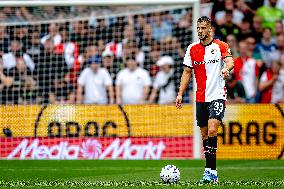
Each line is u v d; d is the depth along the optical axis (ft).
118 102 176.65
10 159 152.97
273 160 150.71
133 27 179.32
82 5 160.04
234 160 150.92
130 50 177.88
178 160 149.69
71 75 173.68
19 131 155.22
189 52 98.73
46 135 155.12
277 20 189.37
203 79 97.91
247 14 189.47
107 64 175.73
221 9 189.37
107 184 91.97
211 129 95.50
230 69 95.25
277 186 88.17
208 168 96.02
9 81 169.58
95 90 174.91
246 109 154.71
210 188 84.53
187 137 155.74
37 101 171.63
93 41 176.04
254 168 129.18
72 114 155.33
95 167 132.46
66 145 155.02
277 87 183.62
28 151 154.92
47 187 87.97
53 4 160.45
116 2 159.53
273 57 185.26
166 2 158.40
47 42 172.65
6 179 104.58
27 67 170.81
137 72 176.35
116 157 154.81
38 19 171.94
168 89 177.06
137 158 154.81
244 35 187.73
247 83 180.14
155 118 155.94
